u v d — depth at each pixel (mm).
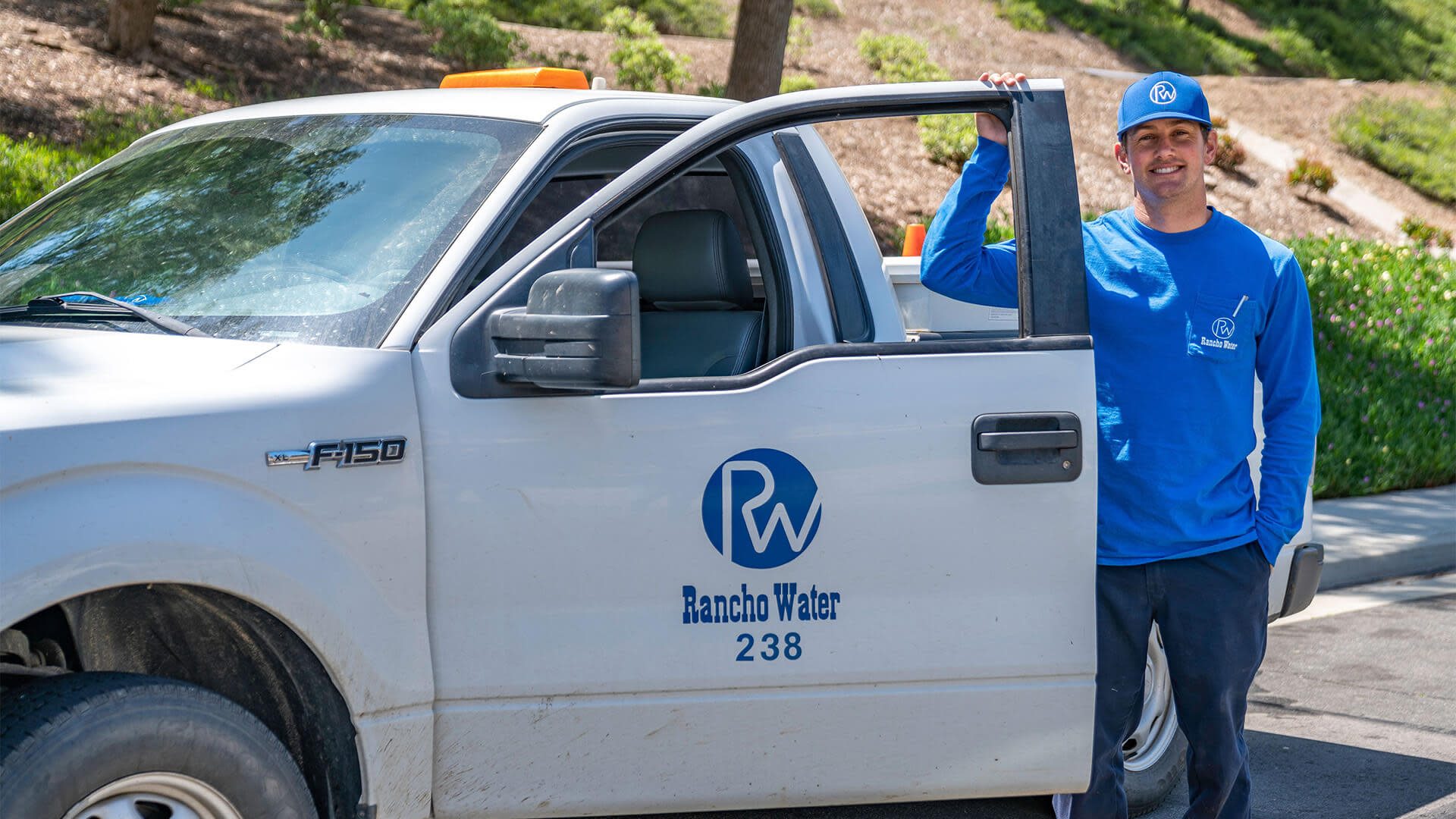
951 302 4902
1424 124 24344
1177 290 2998
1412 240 19047
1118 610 3041
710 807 2793
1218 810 3184
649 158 2768
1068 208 2896
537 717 2660
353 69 15664
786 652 2748
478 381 2596
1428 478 9836
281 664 2615
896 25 23250
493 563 2607
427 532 2574
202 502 2326
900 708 2818
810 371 2764
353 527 2482
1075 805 3180
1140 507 3006
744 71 11820
